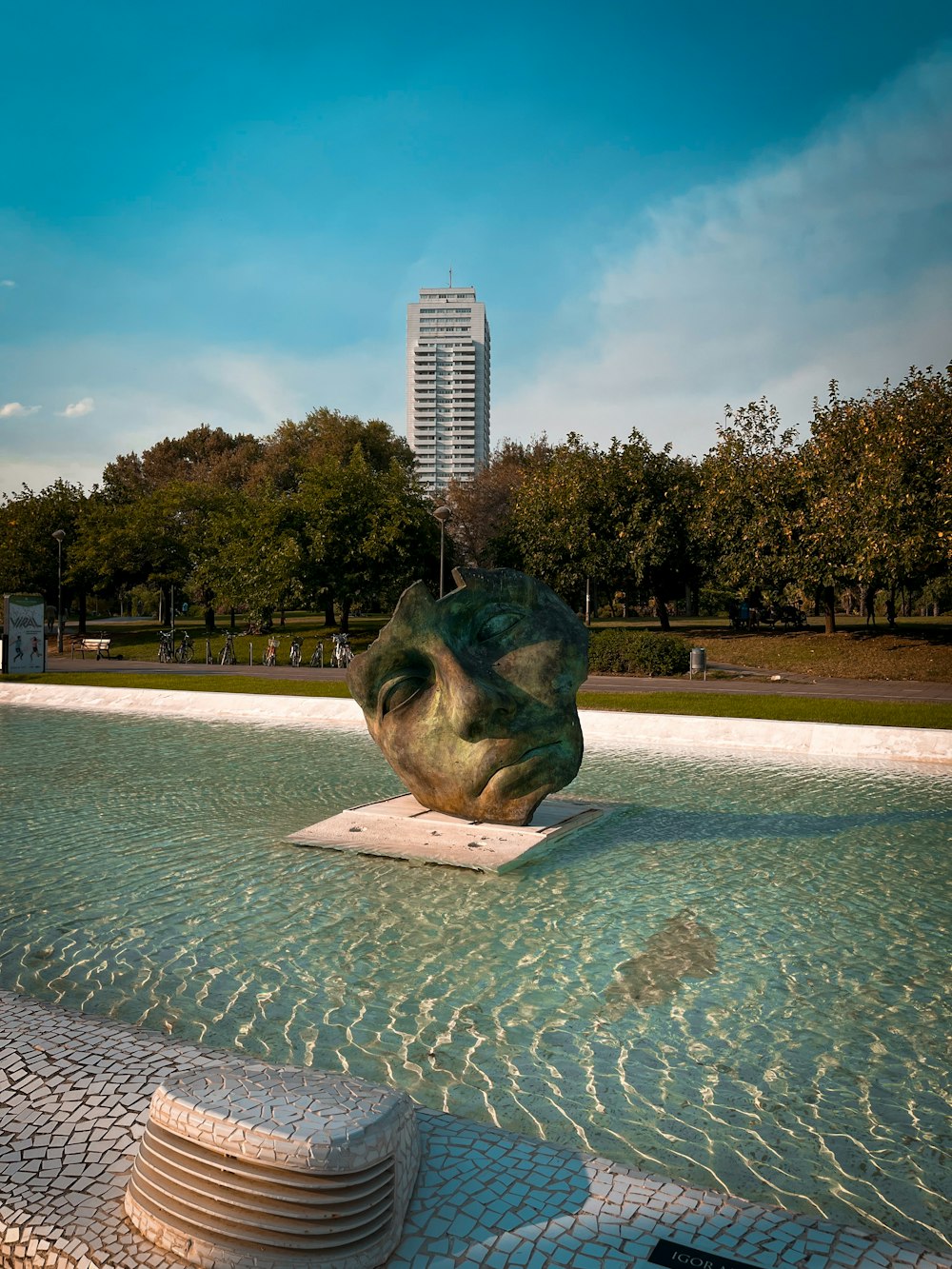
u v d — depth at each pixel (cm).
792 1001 621
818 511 3234
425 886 867
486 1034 571
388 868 923
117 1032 481
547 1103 489
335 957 697
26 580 5372
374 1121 322
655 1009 607
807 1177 427
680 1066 531
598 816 1126
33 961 689
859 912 803
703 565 4100
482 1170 368
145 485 8956
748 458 3684
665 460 4309
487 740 1002
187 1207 319
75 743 1734
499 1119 473
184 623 6756
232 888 860
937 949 717
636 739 1750
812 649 3400
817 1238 327
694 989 641
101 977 659
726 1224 334
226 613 7619
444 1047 552
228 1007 609
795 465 3491
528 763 1012
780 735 1661
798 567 3453
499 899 835
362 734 1853
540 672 1017
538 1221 335
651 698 2138
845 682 2756
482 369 18288
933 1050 554
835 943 729
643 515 4169
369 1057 540
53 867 927
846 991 639
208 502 5666
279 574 4462
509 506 6700
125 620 7706
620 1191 355
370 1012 602
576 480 4247
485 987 642
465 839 999
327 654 4150
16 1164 365
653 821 1133
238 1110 327
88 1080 427
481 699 966
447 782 1035
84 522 5478
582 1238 326
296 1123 317
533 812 1034
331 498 4619
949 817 1152
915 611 7306
